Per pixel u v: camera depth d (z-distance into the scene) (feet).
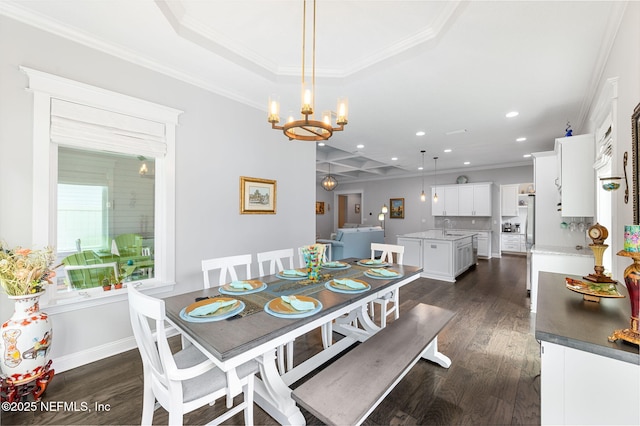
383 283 6.92
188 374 3.92
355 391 4.23
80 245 7.49
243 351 3.86
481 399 6.07
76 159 7.39
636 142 4.82
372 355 5.29
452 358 7.78
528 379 6.79
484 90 9.85
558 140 10.64
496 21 6.31
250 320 4.73
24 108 6.34
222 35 7.56
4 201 6.12
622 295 4.68
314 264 7.31
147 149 8.25
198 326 4.48
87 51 7.18
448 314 7.34
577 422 3.32
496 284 16.02
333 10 6.47
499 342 8.75
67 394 6.15
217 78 9.36
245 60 8.58
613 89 6.42
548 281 6.26
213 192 9.94
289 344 7.02
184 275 9.13
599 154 8.52
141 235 8.61
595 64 8.06
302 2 6.23
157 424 5.35
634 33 5.20
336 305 5.40
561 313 4.16
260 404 5.84
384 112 12.03
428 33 7.21
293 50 8.27
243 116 10.89
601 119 8.26
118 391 6.27
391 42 7.74
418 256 18.47
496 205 25.50
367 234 23.06
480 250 25.40
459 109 11.68
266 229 11.81
